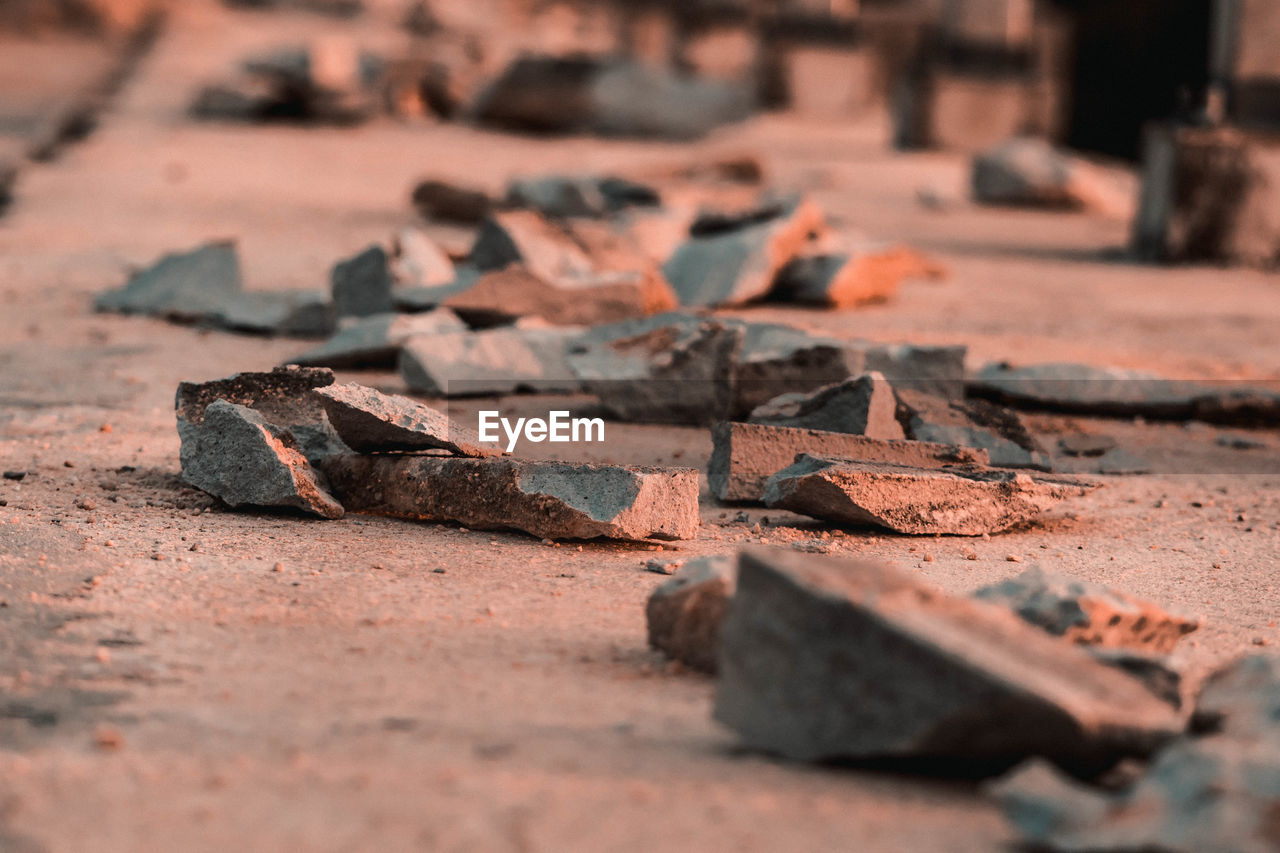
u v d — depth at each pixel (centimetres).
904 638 172
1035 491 216
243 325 276
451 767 173
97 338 271
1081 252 432
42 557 199
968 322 298
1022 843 168
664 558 205
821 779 173
